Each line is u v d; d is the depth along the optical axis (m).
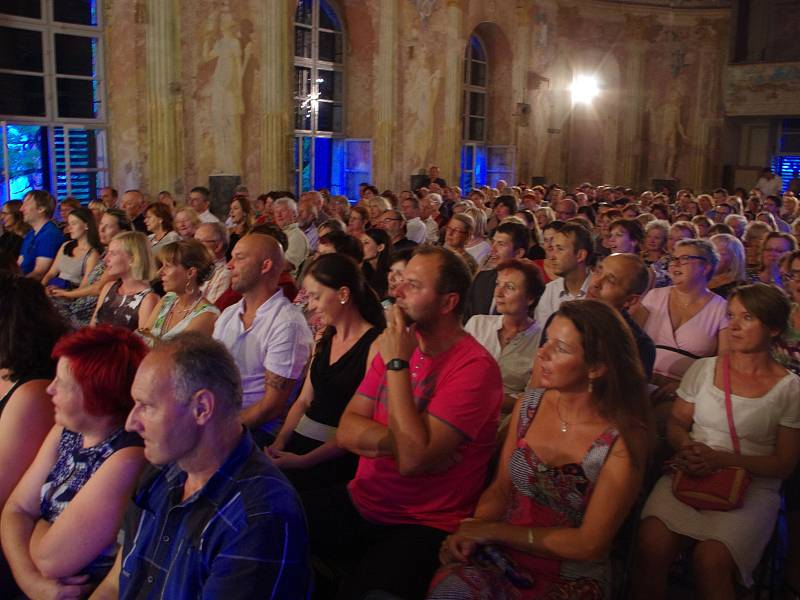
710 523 2.79
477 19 17.38
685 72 22.45
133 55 11.39
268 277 3.68
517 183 19.39
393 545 2.55
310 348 3.70
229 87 12.38
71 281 6.67
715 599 2.75
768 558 2.93
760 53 21.84
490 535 2.39
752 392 2.99
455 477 2.62
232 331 3.73
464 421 2.51
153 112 11.52
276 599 1.85
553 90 20.41
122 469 2.21
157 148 11.62
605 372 2.34
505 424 3.19
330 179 15.97
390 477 2.66
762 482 2.91
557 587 2.35
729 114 22.14
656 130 22.75
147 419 1.88
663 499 2.91
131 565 2.02
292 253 7.39
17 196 10.82
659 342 4.18
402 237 7.10
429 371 2.63
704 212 11.76
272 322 3.63
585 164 21.80
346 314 3.31
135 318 4.75
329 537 2.73
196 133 12.18
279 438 3.43
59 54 11.00
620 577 2.86
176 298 4.32
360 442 2.69
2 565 2.53
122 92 11.44
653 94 22.53
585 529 2.30
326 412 3.28
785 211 12.34
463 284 2.61
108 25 11.26
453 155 16.78
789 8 21.38
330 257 3.31
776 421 2.94
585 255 4.38
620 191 14.88
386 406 2.75
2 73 10.48
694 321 4.10
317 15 14.74
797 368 3.57
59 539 2.21
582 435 2.38
